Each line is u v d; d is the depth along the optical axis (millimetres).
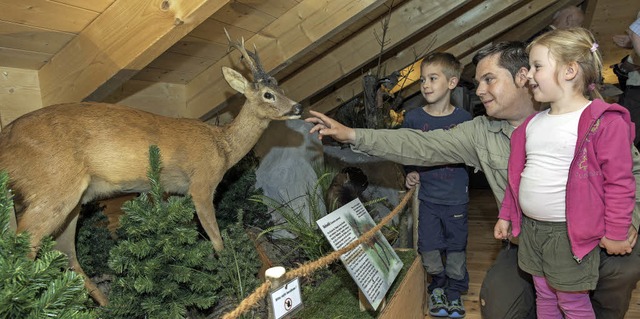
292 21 2584
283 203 2875
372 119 3510
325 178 3104
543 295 1696
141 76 2539
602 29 6008
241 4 2254
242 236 1994
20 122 1572
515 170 1709
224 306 1926
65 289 981
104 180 1791
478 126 2004
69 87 2051
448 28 4473
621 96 3531
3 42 1777
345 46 3582
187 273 1477
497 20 5094
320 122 1923
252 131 2264
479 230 4293
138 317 1502
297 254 2557
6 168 1483
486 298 1979
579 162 1458
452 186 2531
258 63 2236
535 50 1551
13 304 902
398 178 3279
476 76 1937
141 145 1811
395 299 1931
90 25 1882
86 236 2049
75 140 1641
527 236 1676
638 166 1536
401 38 3504
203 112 2951
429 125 2629
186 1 1693
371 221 1982
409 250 2650
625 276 1595
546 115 1604
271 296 1130
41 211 1538
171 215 1480
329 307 1960
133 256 1455
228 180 2680
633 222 1517
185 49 2445
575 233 1467
